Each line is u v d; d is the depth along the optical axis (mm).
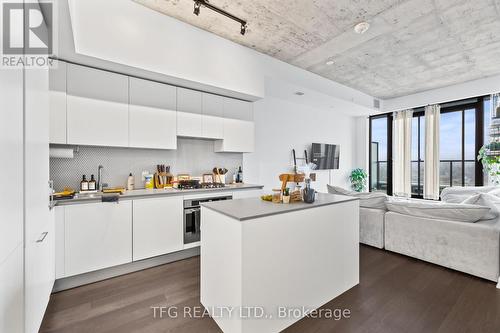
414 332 1659
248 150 3873
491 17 2783
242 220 1459
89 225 2295
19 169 1147
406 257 3000
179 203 2898
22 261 1184
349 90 5270
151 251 2674
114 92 2617
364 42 3396
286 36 3262
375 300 2062
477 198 2705
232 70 3295
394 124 6219
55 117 2275
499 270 2291
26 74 1271
